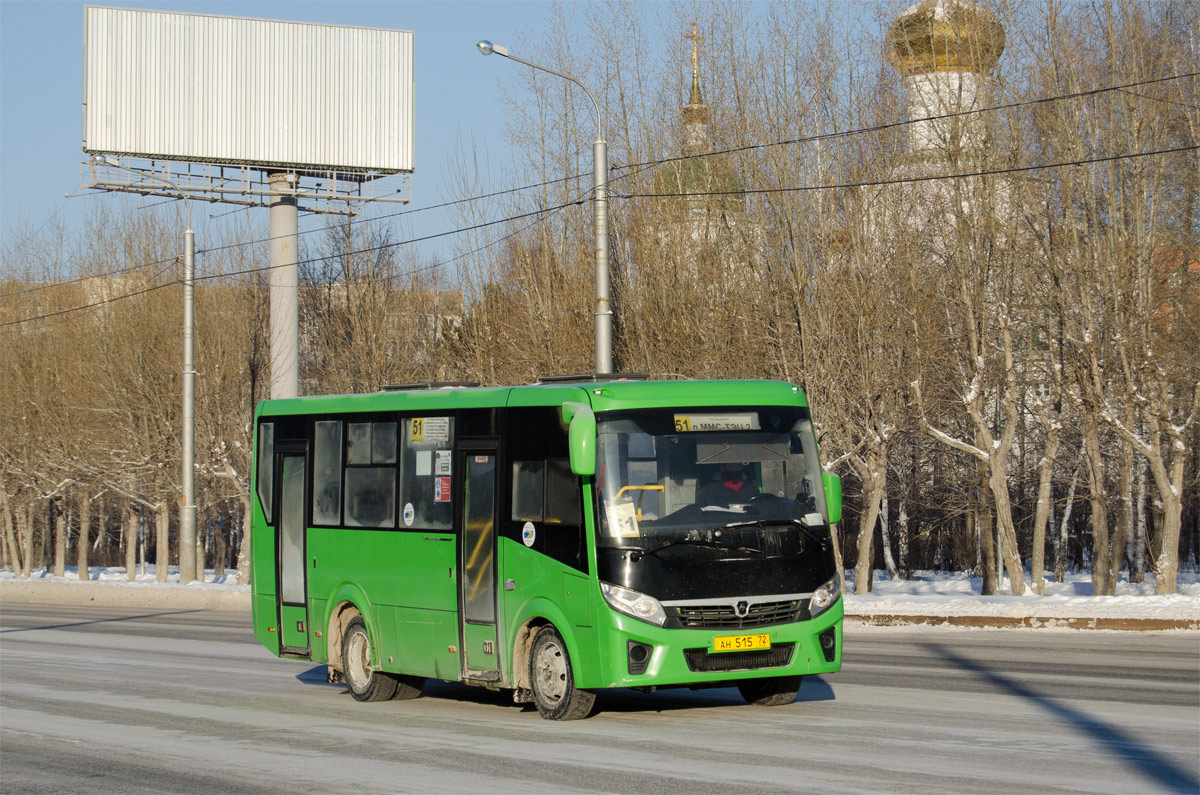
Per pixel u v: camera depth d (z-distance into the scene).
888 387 31.06
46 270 53.25
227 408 47.03
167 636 25.78
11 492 54.06
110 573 64.81
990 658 17.50
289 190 47.91
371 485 15.18
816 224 31.20
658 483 12.15
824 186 31.45
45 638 25.45
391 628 14.70
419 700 15.30
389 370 44.53
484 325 37.41
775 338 30.97
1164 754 9.97
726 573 12.02
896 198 31.19
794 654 12.20
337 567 15.62
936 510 55.53
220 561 67.94
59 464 50.97
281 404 16.98
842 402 30.64
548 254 35.12
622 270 33.31
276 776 10.35
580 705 12.58
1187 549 67.56
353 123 48.94
